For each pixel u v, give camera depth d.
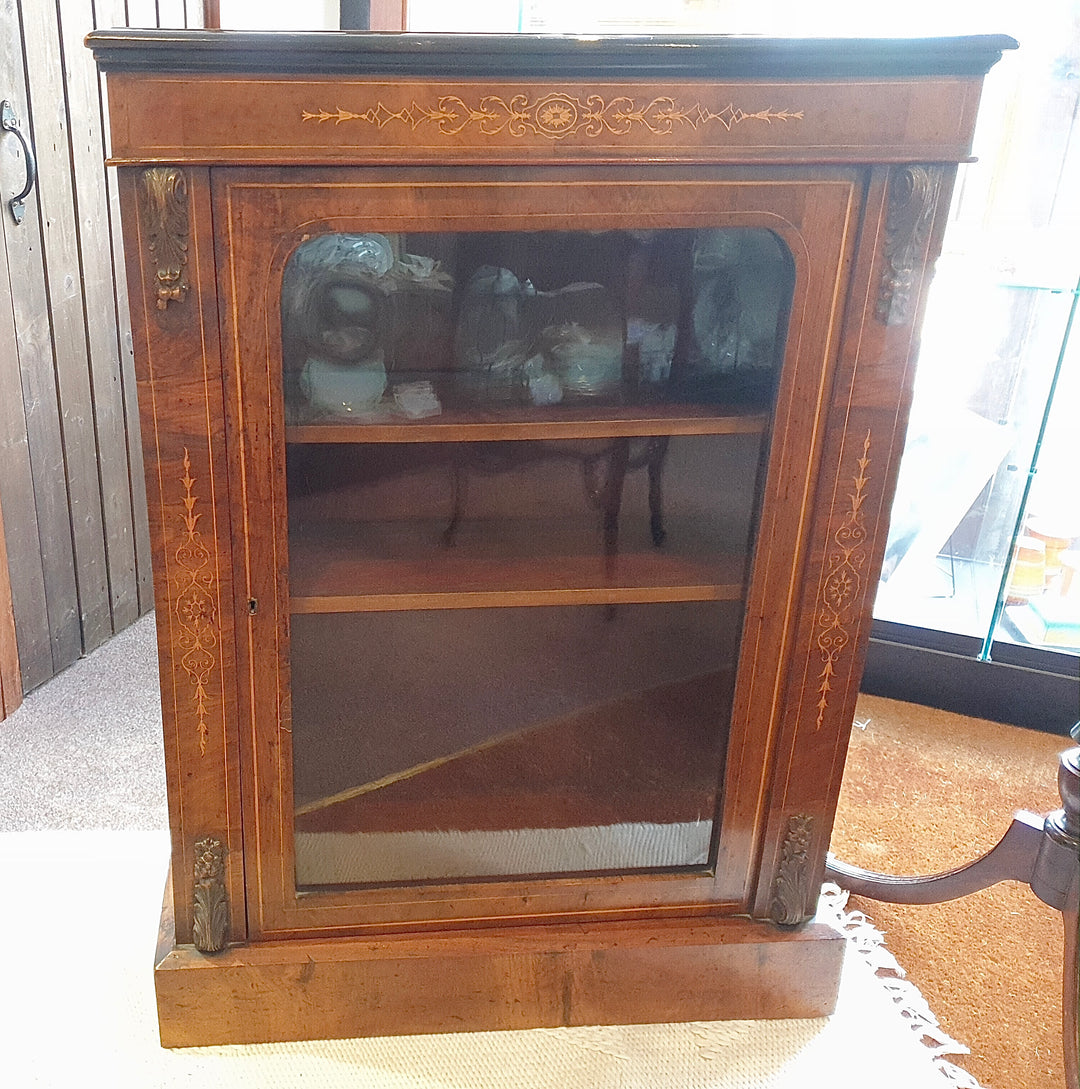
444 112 0.74
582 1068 1.01
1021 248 1.58
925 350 1.61
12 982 1.06
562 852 1.04
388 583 0.90
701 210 0.80
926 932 1.23
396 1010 1.02
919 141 0.78
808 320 0.84
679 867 1.05
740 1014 1.08
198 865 0.95
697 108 0.76
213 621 0.87
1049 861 1.03
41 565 1.69
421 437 0.85
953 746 1.63
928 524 1.71
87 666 1.81
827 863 1.26
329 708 0.95
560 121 0.75
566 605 0.93
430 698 0.97
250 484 0.83
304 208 0.76
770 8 1.57
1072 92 1.55
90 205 1.69
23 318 1.56
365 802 1.00
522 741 1.02
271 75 0.71
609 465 0.96
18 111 1.48
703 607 0.96
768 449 0.88
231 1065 0.99
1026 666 1.68
